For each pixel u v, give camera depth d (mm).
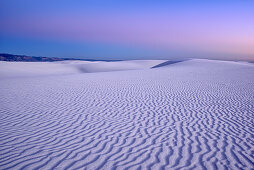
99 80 16953
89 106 7996
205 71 26656
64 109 7488
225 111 7461
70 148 4316
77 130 5383
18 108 7520
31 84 14367
